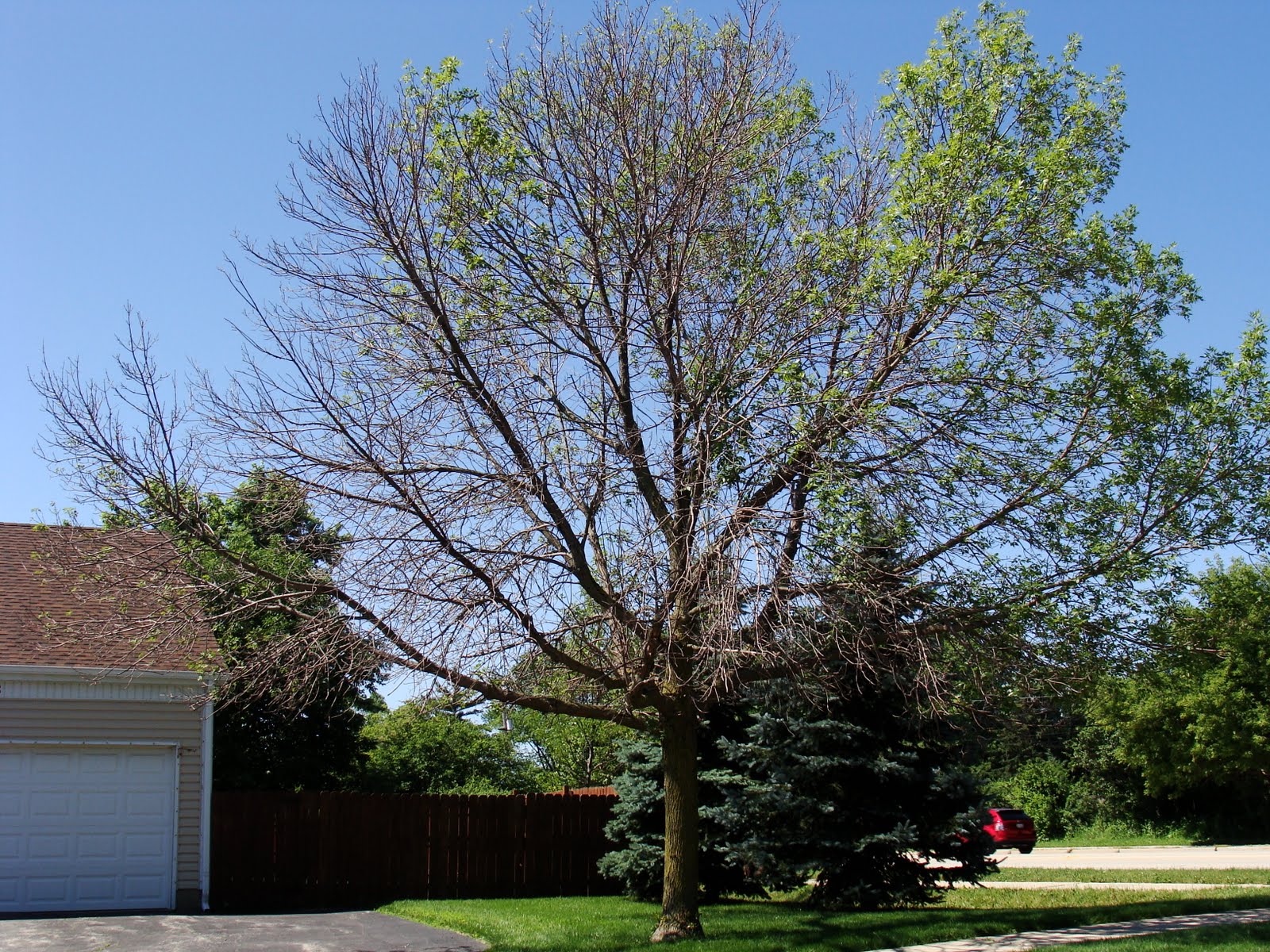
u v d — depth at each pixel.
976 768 17.12
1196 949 10.04
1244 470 11.34
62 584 15.21
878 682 11.73
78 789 15.16
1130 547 11.20
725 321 11.60
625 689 11.57
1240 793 38.19
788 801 15.84
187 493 10.48
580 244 12.22
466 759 31.81
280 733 21.52
